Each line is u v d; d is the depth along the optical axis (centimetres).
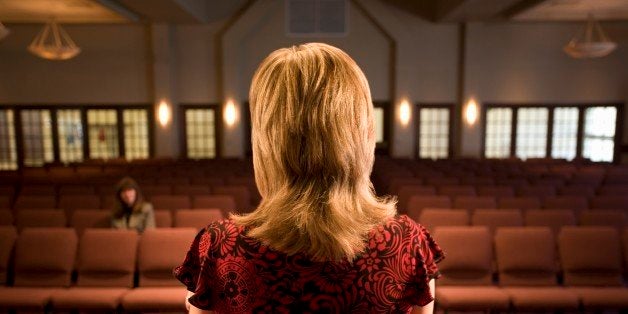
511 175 870
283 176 62
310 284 58
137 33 1238
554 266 403
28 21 1165
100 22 1188
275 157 62
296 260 58
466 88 1238
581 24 1233
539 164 1054
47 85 1248
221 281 62
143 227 470
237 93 1254
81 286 403
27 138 1279
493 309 372
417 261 64
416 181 765
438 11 1190
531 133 1292
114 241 410
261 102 64
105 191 688
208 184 788
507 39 1246
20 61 1236
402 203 677
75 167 1006
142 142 1295
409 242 64
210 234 64
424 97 1262
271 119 62
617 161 1272
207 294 64
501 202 592
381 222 63
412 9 1238
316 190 60
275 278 59
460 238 407
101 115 1280
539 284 402
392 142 1276
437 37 1243
